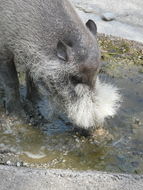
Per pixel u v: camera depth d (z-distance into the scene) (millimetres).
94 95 4008
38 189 3281
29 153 4016
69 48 3861
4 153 3990
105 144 4176
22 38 4070
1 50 4242
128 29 6371
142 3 7117
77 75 3938
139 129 4391
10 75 4426
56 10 4027
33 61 4121
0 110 4613
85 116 4016
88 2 7078
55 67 3990
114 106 4250
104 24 6430
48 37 4004
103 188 3332
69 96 4074
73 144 4164
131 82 5160
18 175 3395
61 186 3326
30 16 4027
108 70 5355
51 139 4223
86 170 3729
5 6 4070
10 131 4309
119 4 7090
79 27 3988
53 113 4465
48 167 3826
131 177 3445
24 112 4570
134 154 4070
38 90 4465
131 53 5738
